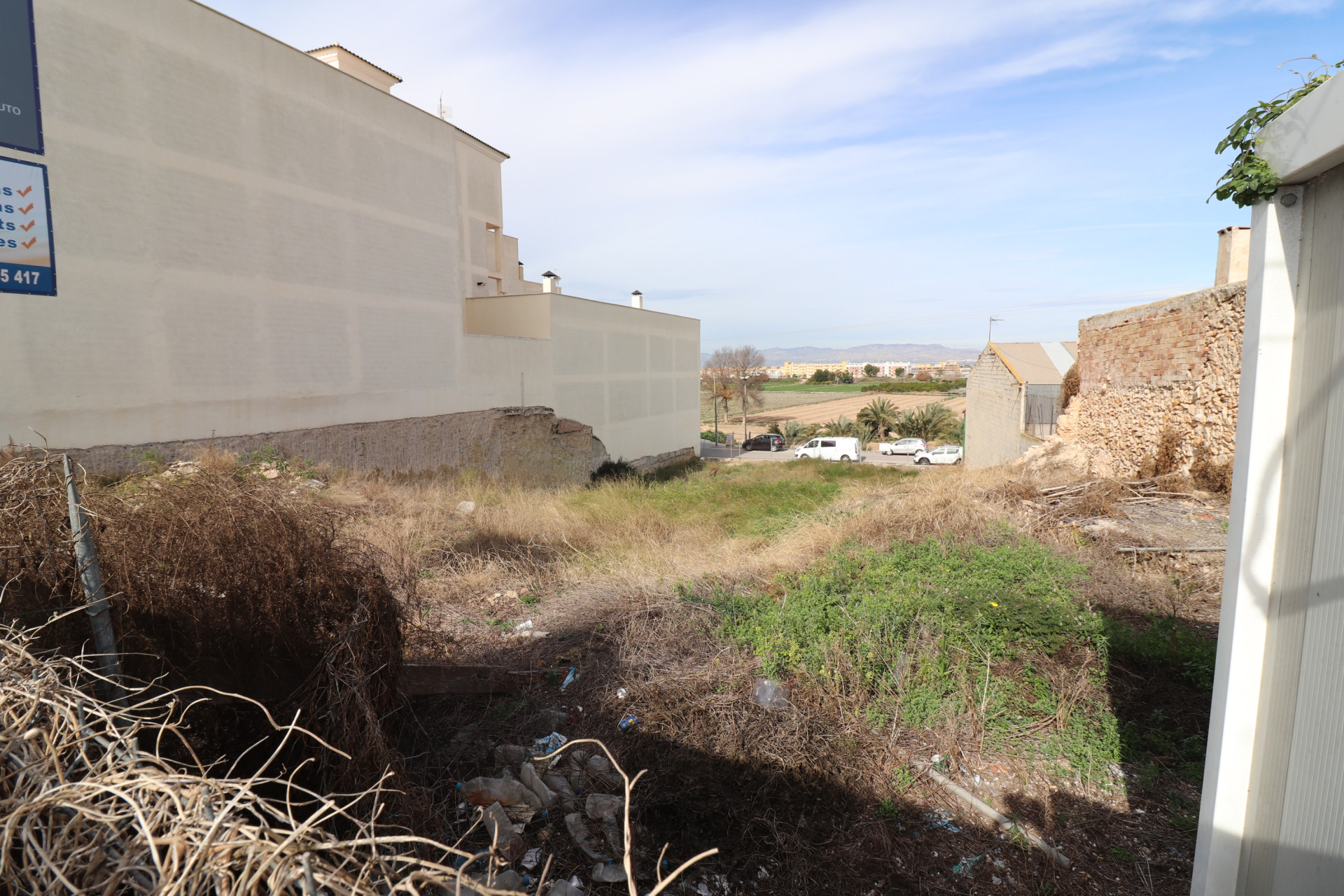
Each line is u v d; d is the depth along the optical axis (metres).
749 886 2.93
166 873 0.96
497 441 18.77
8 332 8.73
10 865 1.00
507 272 25.97
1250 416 2.01
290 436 12.76
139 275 10.18
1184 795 3.49
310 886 0.93
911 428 44.66
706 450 43.38
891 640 4.64
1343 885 1.66
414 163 15.84
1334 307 1.77
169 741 2.93
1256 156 1.93
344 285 13.96
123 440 10.02
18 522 2.74
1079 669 4.42
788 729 3.73
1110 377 13.66
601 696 4.45
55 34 9.12
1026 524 8.35
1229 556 2.11
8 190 8.69
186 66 10.78
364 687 3.00
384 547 7.30
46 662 1.53
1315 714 1.80
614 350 25.19
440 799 3.40
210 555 3.05
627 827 1.05
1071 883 2.94
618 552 8.47
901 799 3.47
